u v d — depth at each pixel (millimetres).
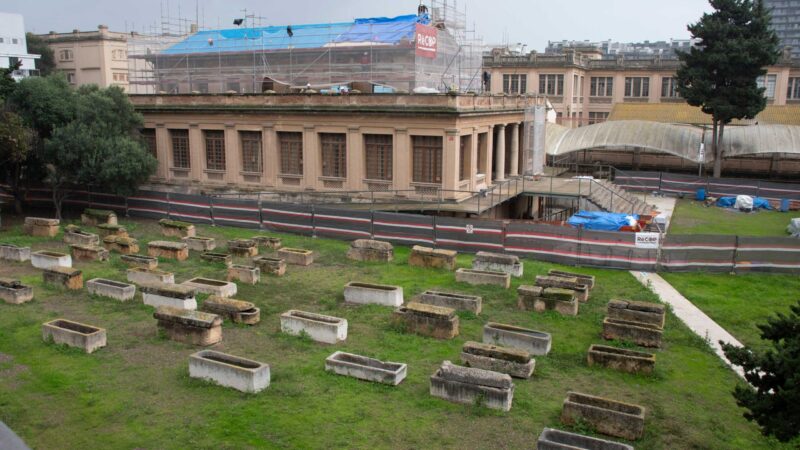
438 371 14883
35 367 16188
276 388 15047
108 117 35250
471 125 34469
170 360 16656
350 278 24609
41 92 33188
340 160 35969
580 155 54344
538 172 45219
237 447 12672
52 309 20438
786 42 167625
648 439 13312
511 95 41438
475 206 33031
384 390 15102
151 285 21078
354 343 18016
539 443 11961
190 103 38969
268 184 37719
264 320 19766
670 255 26016
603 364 16703
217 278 24375
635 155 52656
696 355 18062
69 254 26672
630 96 71250
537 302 20906
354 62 41969
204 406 14266
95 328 17516
